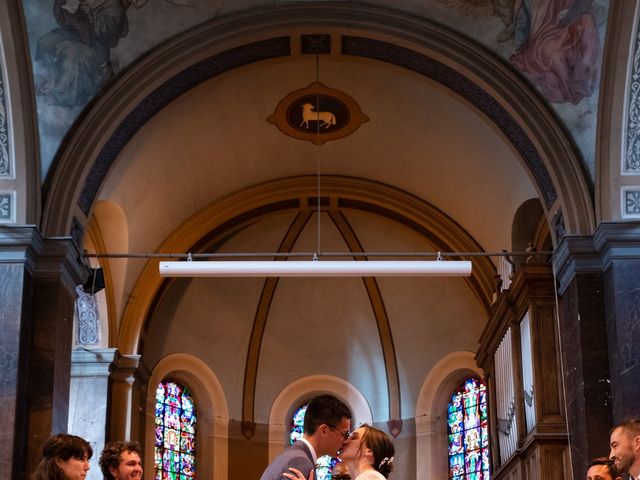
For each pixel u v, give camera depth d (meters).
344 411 6.84
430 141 18.27
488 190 18.09
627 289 13.59
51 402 13.59
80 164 14.34
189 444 22.19
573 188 14.30
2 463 12.99
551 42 14.46
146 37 14.74
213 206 20.08
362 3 14.91
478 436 21.55
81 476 6.68
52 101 14.43
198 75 15.46
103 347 18.91
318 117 18.23
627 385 13.27
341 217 21.89
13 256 13.66
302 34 15.15
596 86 14.26
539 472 15.42
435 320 22.39
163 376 21.56
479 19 14.76
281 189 20.22
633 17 13.37
